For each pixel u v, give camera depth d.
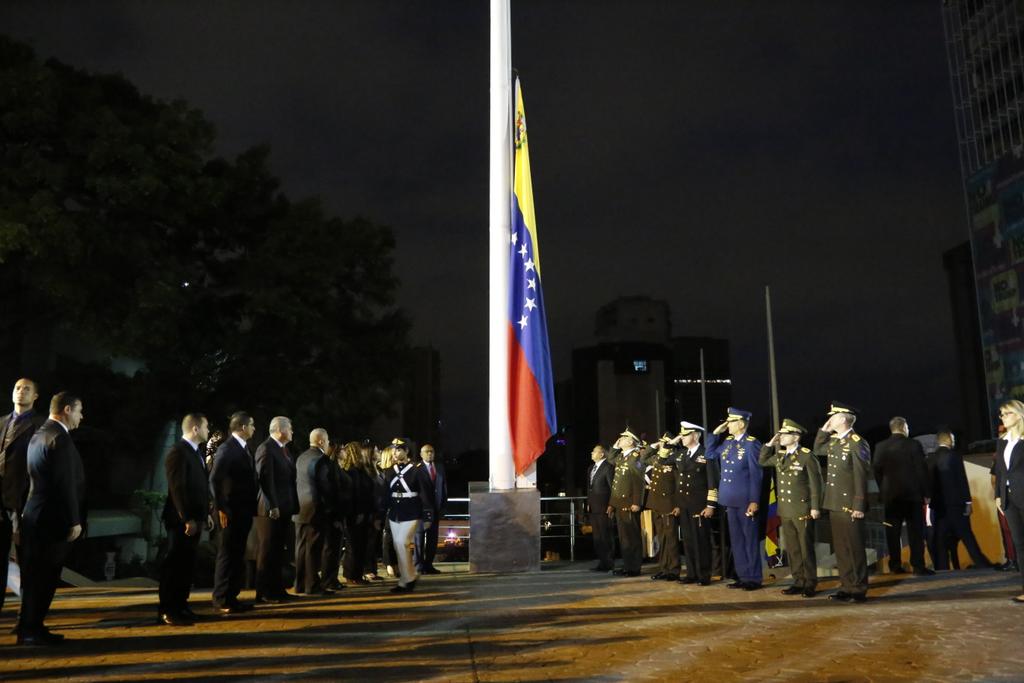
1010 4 54.09
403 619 8.65
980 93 56.59
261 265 26.27
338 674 6.07
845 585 9.52
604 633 7.59
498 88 15.34
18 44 23.59
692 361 157.75
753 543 11.04
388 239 29.61
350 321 29.52
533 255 14.77
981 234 53.78
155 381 25.00
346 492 12.47
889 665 6.11
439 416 96.12
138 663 6.55
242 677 6.02
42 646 7.30
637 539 13.27
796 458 10.34
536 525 13.78
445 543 31.50
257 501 9.83
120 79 26.22
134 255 23.41
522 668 6.18
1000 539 13.59
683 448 12.66
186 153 24.72
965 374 72.25
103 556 25.92
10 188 22.34
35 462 7.56
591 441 128.25
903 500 12.02
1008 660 6.22
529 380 14.31
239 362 26.47
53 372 25.73
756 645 6.91
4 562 8.45
